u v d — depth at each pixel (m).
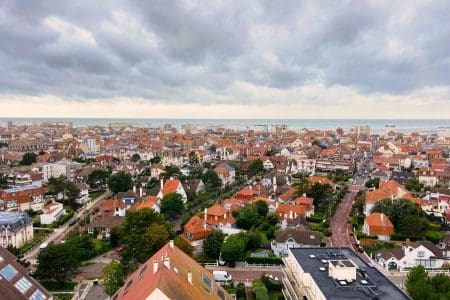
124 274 93.19
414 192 197.00
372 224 132.25
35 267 105.25
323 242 122.56
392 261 109.50
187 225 129.12
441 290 77.38
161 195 164.38
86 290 93.25
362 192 192.12
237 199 164.38
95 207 175.00
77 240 116.31
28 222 135.00
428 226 137.25
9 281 69.81
